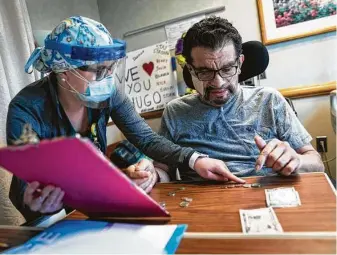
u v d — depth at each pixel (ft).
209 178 2.46
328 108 6.33
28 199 1.75
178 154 2.72
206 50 2.95
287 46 6.51
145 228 1.70
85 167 1.34
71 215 2.11
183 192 2.28
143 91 7.80
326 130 6.41
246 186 2.20
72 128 2.80
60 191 1.70
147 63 7.68
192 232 1.58
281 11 6.40
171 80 7.45
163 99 7.59
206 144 3.38
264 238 1.42
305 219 1.55
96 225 1.82
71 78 2.52
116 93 2.88
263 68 3.84
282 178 2.25
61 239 1.67
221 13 6.93
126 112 3.06
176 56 6.81
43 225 2.03
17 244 1.74
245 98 3.39
